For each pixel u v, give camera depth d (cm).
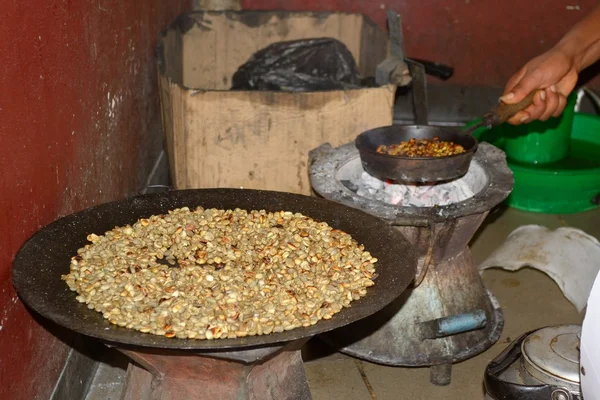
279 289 169
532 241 297
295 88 347
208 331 150
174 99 287
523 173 339
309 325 153
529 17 418
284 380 184
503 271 308
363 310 155
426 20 420
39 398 197
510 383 194
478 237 332
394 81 290
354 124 289
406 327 238
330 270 177
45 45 193
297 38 381
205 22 372
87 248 179
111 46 257
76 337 224
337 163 239
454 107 438
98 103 242
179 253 187
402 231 211
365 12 420
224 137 289
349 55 368
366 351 243
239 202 209
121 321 152
